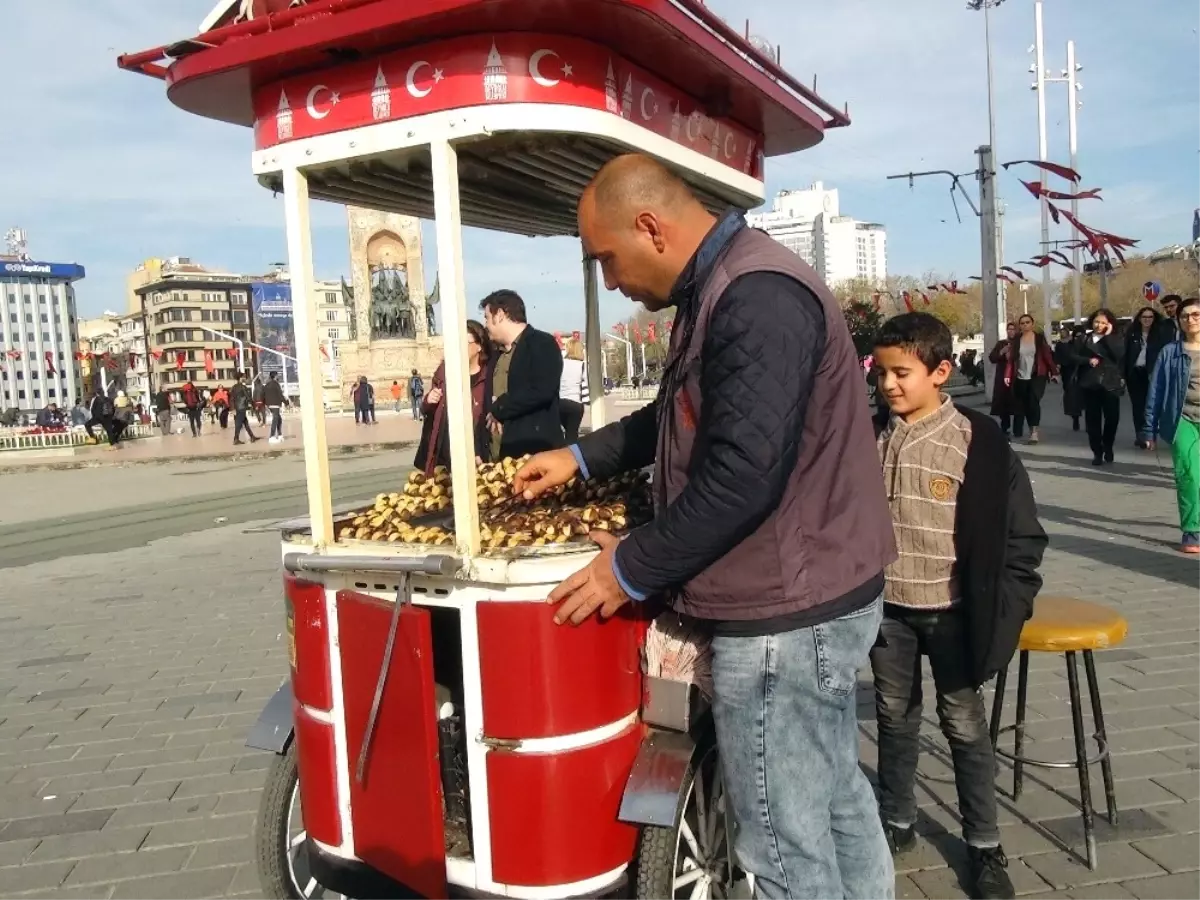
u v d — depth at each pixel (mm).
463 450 2047
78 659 5594
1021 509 2471
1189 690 4117
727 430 1714
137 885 3113
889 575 2662
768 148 3129
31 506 13570
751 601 1878
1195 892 2703
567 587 1952
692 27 2025
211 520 11055
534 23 1914
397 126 2047
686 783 2131
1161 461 10633
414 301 38188
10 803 3730
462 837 2252
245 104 2391
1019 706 3303
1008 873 2840
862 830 2188
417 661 2008
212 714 4609
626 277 2006
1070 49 27844
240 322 100125
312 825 2342
